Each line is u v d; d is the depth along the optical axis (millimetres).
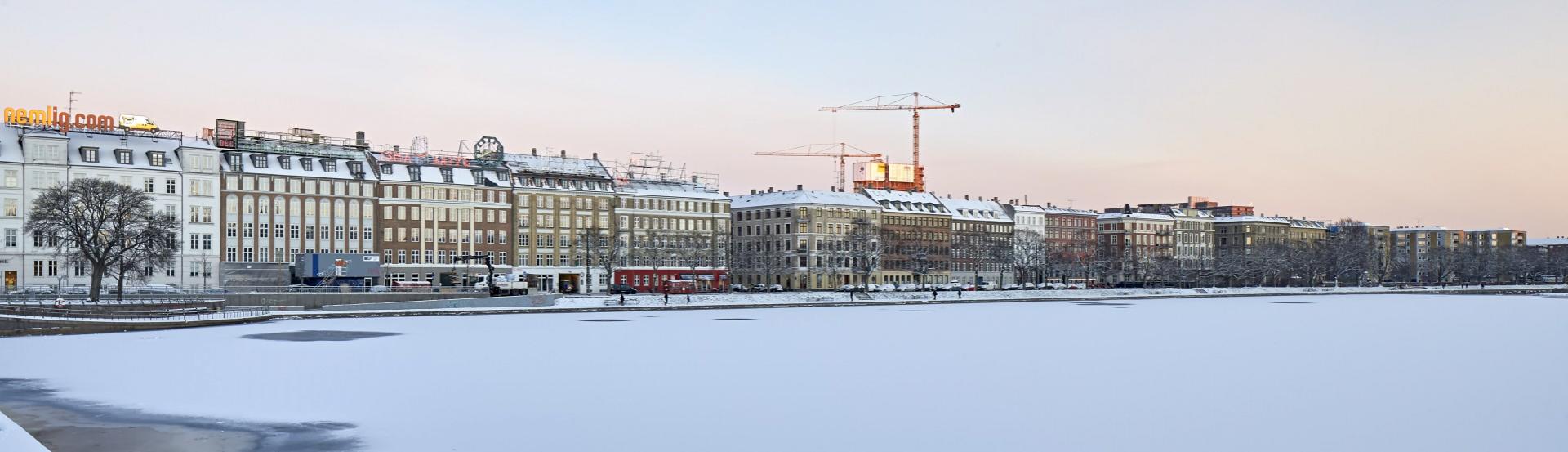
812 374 74562
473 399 62844
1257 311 166125
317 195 187625
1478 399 63719
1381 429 54031
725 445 50250
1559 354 90125
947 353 89375
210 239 177000
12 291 149125
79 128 176125
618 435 52344
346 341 96812
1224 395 65312
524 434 52438
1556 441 51188
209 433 52250
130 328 107125
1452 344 99875
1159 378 73375
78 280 166375
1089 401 62719
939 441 51250
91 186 136625
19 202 163125
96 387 66688
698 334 107750
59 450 48344
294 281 179250
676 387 68312
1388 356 87938
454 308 144750
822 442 50844
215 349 88562
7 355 83500
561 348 91562
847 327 120250
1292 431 53531
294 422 55250
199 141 180375
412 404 60969
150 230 133875
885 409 60000
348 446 49500
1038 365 81125
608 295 180875
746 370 76750
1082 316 146000
